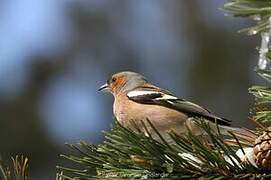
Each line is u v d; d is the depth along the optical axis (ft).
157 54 57.57
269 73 15.97
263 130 16.03
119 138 15.87
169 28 58.44
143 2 59.52
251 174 15.24
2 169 17.60
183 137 15.58
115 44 58.23
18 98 52.85
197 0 58.34
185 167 15.47
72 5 58.54
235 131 17.13
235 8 14.48
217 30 56.54
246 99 53.36
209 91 54.44
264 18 15.20
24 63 55.57
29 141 50.80
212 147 15.96
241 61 54.70
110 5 58.95
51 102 54.13
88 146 16.11
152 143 15.57
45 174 50.37
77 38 57.93
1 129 50.80
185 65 56.24
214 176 15.29
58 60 56.65
